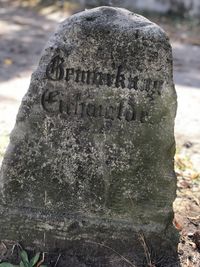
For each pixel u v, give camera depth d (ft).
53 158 4.48
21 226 4.60
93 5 15.98
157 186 4.52
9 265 4.41
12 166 4.50
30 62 10.50
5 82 9.18
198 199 5.71
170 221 4.62
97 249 4.62
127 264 4.58
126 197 4.54
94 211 4.58
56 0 16.49
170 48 4.25
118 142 4.42
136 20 4.26
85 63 4.28
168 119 4.38
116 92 4.33
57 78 4.32
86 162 4.48
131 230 4.58
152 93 4.32
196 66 11.30
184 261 4.70
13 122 7.49
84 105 4.37
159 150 4.44
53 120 4.40
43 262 4.58
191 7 16.22
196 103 8.86
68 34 4.23
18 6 16.40
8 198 4.58
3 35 12.66
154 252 4.65
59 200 4.57
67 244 4.62
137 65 4.27
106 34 4.21
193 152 7.02
